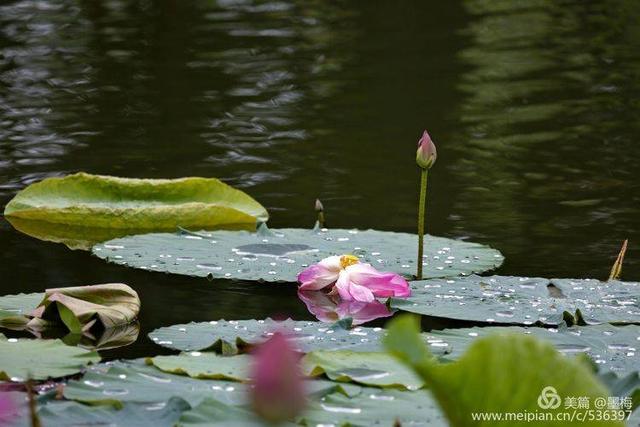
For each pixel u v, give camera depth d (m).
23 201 8.02
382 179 8.91
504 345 2.47
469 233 7.45
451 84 12.27
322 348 4.75
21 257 6.96
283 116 10.95
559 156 9.63
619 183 8.80
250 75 12.61
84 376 4.23
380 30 15.02
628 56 13.51
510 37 14.59
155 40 14.46
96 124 10.62
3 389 4.29
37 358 4.68
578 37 14.55
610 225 7.64
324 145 9.97
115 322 5.56
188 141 10.05
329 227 7.58
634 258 6.82
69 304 5.54
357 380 4.17
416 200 8.34
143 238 7.10
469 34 14.71
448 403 2.47
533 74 12.68
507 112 11.14
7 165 9.20
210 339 4.96
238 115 10.98
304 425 3.68
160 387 4.12
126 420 3.73
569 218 7.82
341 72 12.79
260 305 5.90
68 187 8.11
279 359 1.83
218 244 6.91
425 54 13.66
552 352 2.50
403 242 6.95
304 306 5.86
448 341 4.90
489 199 8.37
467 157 9.62
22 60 13.22
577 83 12.30
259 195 8.41
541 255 6.90
